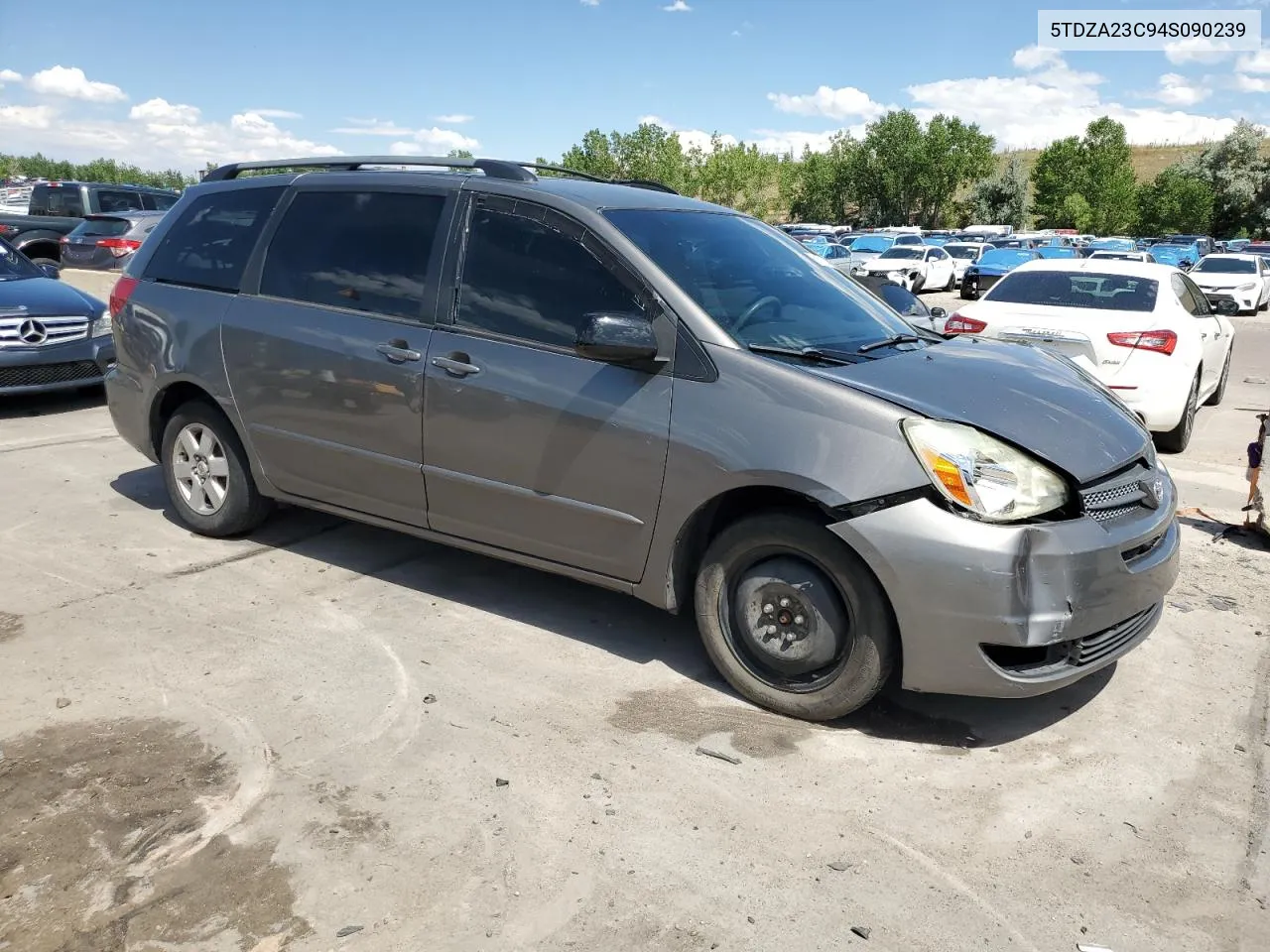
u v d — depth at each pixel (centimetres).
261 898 256
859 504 321
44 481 621
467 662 392
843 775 321
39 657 385
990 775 324
